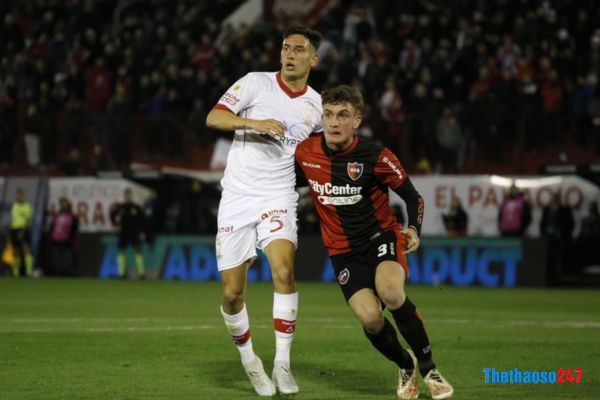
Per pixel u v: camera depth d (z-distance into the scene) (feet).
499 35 220.43
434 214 207.51
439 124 207.21
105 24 264.52
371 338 61.72
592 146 202.28
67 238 223.10
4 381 68.54
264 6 249.55
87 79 243.19
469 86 211.61
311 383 68.80
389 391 65.36
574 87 205.87
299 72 66.74
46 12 267.39
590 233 193.47
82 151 236.43
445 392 59.93
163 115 230.27
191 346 89.10
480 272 197.47
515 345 91.86
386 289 59.57
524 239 194.80
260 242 65.92
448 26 222.07
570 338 98.48
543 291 181.06
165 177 223.71
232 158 67.21
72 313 125.80
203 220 220.02
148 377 70.79
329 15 238.07
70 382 68.23
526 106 204.85
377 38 231.71
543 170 199.52
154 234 219.41
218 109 66.18
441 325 113.19
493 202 203.51
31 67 247.91
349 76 216.54
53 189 232.12
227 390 65.46
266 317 121.29
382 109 212.64
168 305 140.15
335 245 63.10
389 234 62.59
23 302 144.66
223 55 228.43
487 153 206.90
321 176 62.69
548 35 215.72
